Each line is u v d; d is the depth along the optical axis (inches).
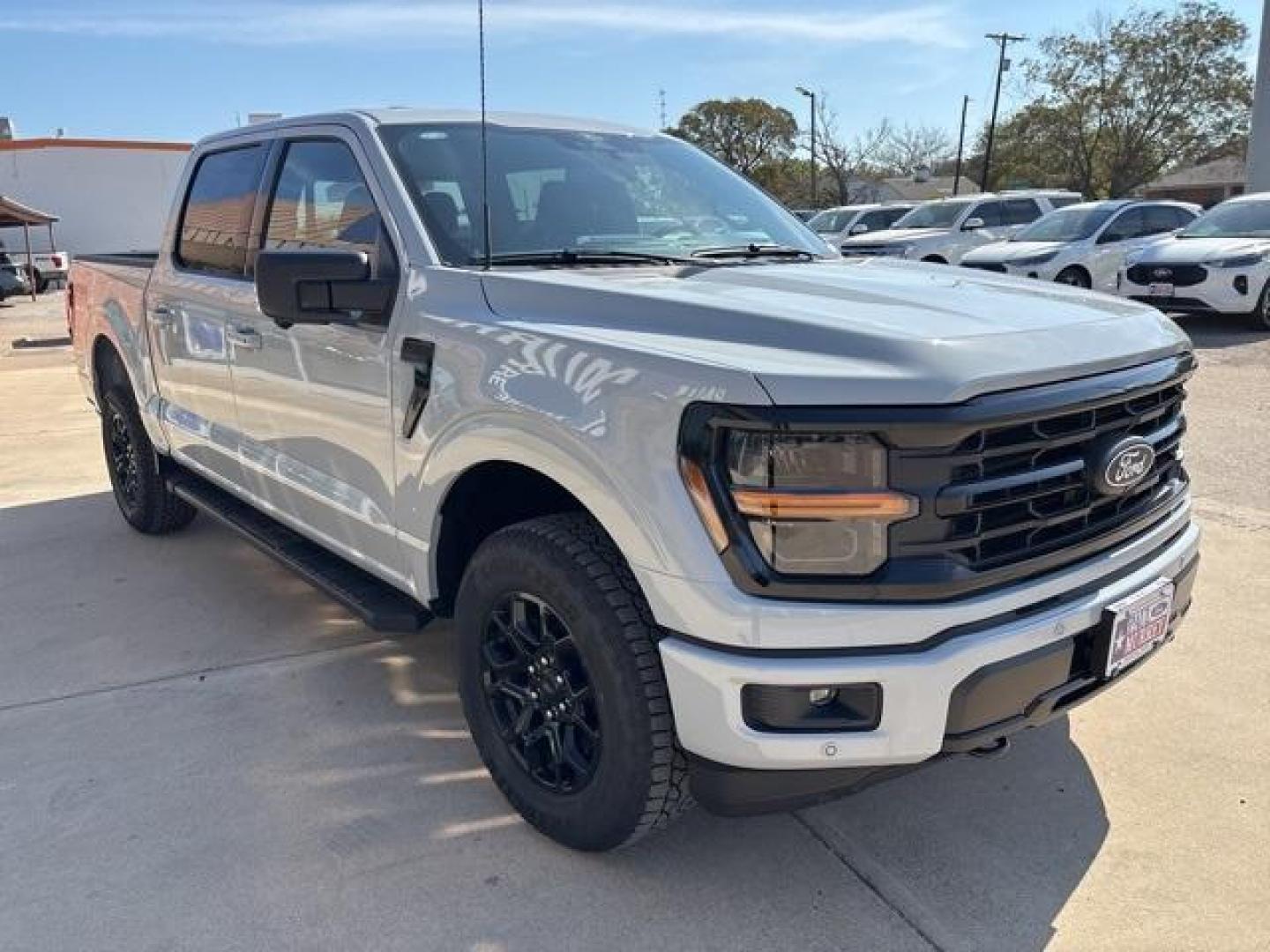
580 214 137.7
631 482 93.0
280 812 120.0
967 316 100.2
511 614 112.9
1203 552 199.8
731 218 152.1
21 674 157.1
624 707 98.7
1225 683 147.6
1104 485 97.0
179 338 179.2
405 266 123.7
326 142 144.1
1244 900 103.9
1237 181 2396.7
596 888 106.6
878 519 86.4
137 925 101.6
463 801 122.0
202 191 178.7
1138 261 538.3
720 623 89.1
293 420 146.4
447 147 137.6
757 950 98.0
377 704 146.1
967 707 90.3
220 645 166.6
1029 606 93.8
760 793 93.8
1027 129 2058.3
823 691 89.5
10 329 762.2
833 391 85.4
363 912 103.2
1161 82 1893.5
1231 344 485.1
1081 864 110.0
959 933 100.0
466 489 118.5
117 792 124.4
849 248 754.8
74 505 250.8
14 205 1043.9
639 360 94.2
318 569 147.0
